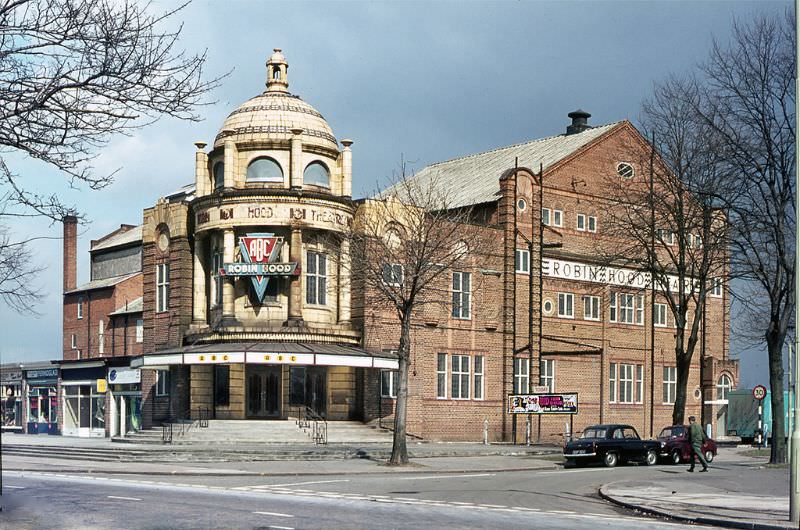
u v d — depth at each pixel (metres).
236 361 48.69
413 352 55.12
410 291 45.66
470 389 57.72
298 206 51.03
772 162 40.31
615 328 65.19
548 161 64.25
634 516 23.86
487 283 58.78
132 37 13.95
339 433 50.66
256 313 51.28
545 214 62.06
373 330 53.69
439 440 55.91
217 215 51.78
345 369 53.97
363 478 34.31
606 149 65.75
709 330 70.31
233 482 31.61
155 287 59.09
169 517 20.84
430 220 49.16
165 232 58.53
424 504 25.06
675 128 47.41
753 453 53.31
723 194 43.53
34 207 14.98
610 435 43.00
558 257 62.06
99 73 13.92
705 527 21.44
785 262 41.28
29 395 72.00
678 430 46.06
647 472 38.69
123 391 62.78
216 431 49.22
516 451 50.19
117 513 21.47
